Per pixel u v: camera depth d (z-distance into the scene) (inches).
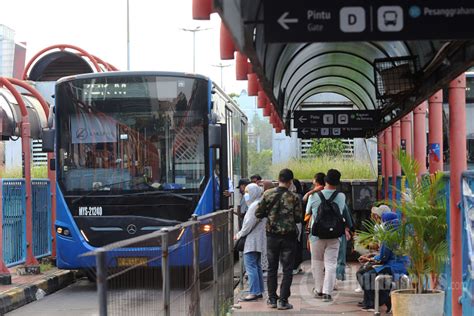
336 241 468.1
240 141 901.2
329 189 465.7
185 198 567.5
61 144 574.6
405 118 608.7
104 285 171.8
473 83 735.7
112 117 573.9
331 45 500.4
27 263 613.9
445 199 364.5
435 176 369.7
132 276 203.0
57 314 476.7
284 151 1043.9
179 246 272.8
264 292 512.4
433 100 454.9
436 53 329.7
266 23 246.5
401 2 246.2
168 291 248.8
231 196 709.9
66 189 571.8
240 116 908.0
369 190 696.4
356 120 754.8
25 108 608.4
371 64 557.3
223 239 423.5
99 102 575.2
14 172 1087.6
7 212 590.6
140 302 211.0
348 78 687.7
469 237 309.3
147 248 222.2
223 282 420.2
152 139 572.1
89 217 568.7
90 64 962.1
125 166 571.5
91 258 261.6
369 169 959.6
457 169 331.6
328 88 804.6
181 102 573.6
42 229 673.0
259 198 486.0
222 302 411.5
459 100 334.6
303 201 559.5
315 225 461.1
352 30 246.5
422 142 527.8
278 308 439.5
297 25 246.5
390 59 418.0
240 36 254.8
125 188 569.3
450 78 318.7
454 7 245.8
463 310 321.4
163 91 573.9
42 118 656.4
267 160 2196.1
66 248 569.6
